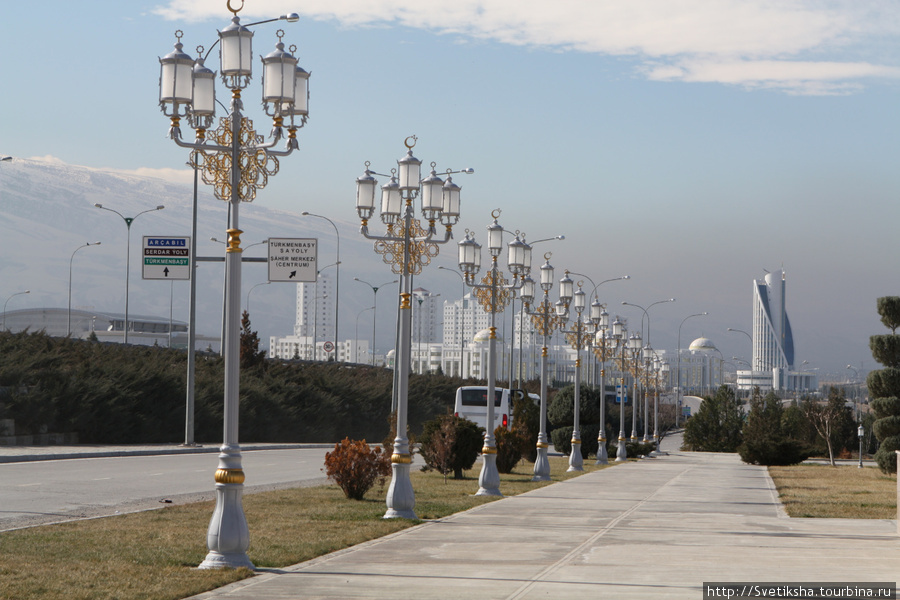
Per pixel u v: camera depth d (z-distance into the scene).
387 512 22.45
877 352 46.97
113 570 14.31
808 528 21.20
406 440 22.89
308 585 13.52
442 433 36.00
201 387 66.25
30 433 50.56
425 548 17.34
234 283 15.59
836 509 26.06
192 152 15.80
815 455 99.38
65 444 52.59
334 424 84.19
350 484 26.25
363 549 17.19
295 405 78.44
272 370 81.25
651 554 16.70
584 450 64.56
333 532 19.27
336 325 113.00
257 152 15.84
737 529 20.84
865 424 113.38
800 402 147.00
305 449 62.31
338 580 13.93
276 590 13.15
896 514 24.70
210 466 38.88
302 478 35.34
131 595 12.59
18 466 35.84
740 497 30.52
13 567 14.27
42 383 51.78
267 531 19.33
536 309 40.31
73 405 53.06
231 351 15.46
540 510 24.84
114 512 22.38
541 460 38.19
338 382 87.75
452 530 20.17
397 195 24.98
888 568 15.28
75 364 57.59
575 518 22.89
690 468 52.88
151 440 59.72
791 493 32.75
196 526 19.45
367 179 24.06
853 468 60.94
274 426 74.62
